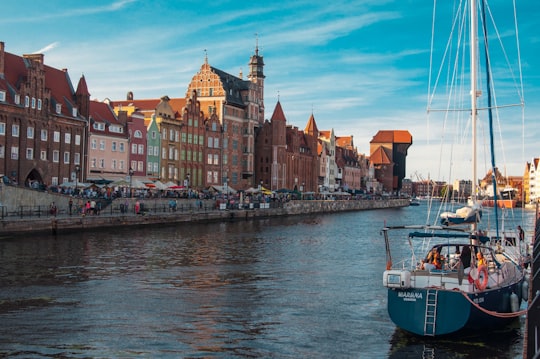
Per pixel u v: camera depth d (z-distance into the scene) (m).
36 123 95.44
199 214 98.69
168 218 90.00
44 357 23.97
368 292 38.72
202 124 145.88
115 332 27.80
